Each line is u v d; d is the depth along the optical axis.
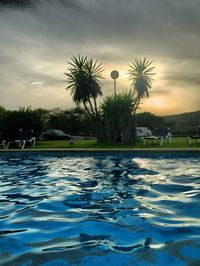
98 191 6.69
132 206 5.40
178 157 13.35
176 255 3.32
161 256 3.30
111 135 20.88
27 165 11.49
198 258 3.23
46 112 41.72
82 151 15.48
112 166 10.74
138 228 4.22
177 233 3.97
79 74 21.72
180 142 20.11
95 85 21.66
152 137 18.70
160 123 45.25
